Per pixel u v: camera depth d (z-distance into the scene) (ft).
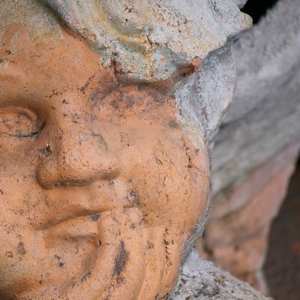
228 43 2.05
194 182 1.93
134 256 1.83
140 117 1.91
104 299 1.80
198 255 2.40
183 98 2.00
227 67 2.15
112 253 1.81
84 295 1.79
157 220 1.89
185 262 2.31
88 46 1.81
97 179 1.80
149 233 1.89
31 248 1.79
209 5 1.98
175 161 1.90
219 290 2.23
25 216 1.79
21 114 1.86
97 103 1.86
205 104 2.12
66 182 1.78
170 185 1.88
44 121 1.84
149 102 1.93
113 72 1.84
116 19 1.81
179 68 1.90
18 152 1.84
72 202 1.79
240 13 2.05
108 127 1.86
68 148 1.77
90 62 1.82
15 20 1.81
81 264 1.81
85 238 1.81
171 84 1.93
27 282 1.80
